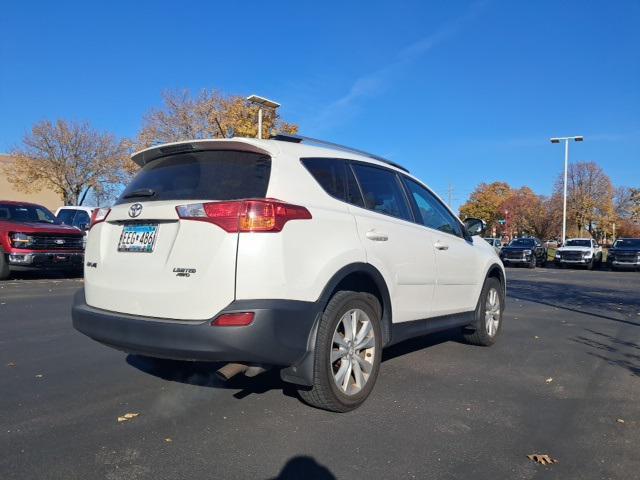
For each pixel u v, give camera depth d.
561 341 6.93
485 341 6.37
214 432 3.62
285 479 3.00
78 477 2.98
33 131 38.12
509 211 61.22
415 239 4.84
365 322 4.15
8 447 3.34
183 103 30.97
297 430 3.67
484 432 3.74
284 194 3.65
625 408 4.30
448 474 3.11
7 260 12.34
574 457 3.38
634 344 6.84
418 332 5.00
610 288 14.98
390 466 3.19
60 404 4.11
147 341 3.49
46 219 13.92
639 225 62.47
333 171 4.22
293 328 3.48
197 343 3.32
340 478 3.03
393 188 4.94
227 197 3.56
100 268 3.98
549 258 40.16
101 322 3.78
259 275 3.36
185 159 3.98
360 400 4.08
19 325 7.16
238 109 27.80
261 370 3.66
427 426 3.81
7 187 47.72
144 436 3.53
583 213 51.41
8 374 4.88
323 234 3.77
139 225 3.79
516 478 3.09
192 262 3.43
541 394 4.62
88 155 39.28
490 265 6.37
